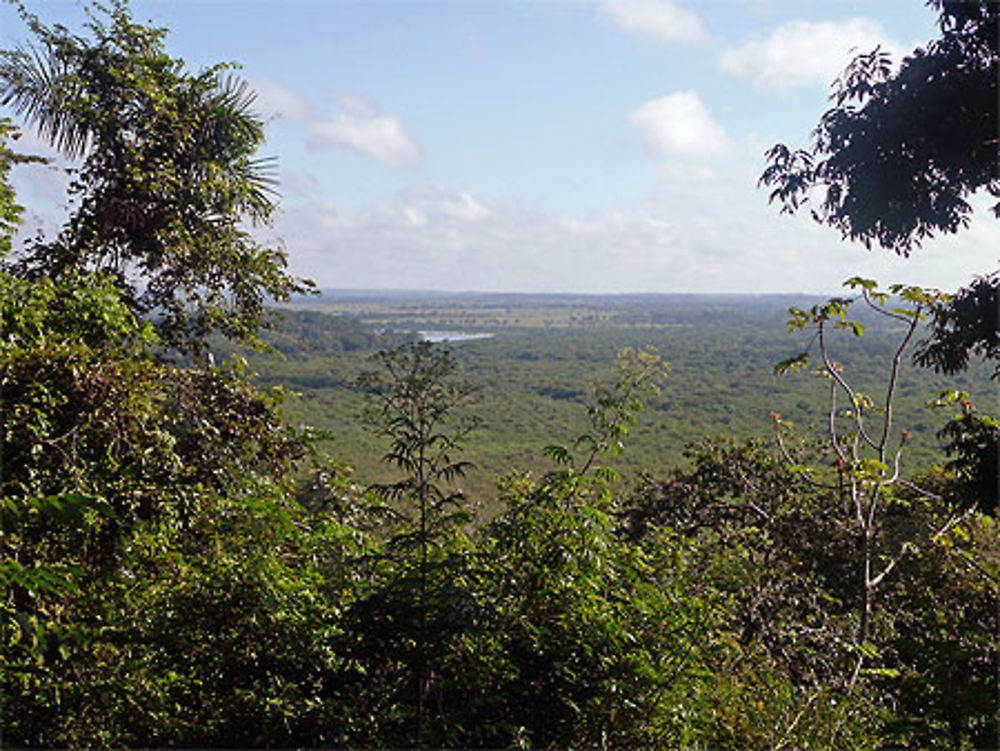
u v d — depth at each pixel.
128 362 5.04
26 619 3.62
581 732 4.52
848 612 7.84
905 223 6.50
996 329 5.98
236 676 4.52
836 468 6.75
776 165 6.62
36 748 3.99
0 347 4.56
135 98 8.52
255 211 9.23
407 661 4.45
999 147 5.99
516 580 4.61
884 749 4.61
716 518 10.34
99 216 8.27
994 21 5.81
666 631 4.86
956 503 6.15
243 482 5.68
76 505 3.67
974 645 4.68
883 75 6.19
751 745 4.54
